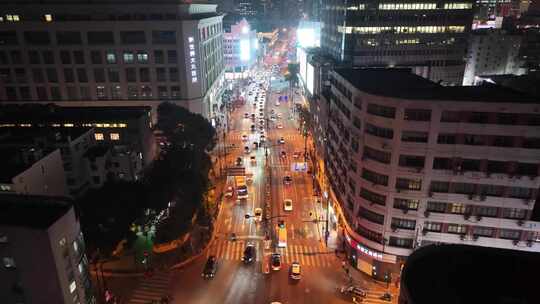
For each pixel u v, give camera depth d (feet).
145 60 418.92
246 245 249.14
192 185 232.73
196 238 252.42
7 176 205.67
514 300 82.12
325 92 327.06
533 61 615.98
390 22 463.01
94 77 426.10
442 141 184.96
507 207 186.60
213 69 531.50
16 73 424.46
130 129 297.12
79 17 413.39
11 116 307.37
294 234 261.85
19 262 143.84
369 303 198.08
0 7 404.57
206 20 474.08
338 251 242.99
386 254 206.90
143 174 294.66
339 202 251.60
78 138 265.54
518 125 175.11
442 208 194.49
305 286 211.61
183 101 431.84
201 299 200.95
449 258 96.12
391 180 195.72
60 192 245.24
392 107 186.80
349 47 472.85
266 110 583.17
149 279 215.10
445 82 497.46
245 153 409.69
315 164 359.66
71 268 154.10
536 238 188.34
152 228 237.66
